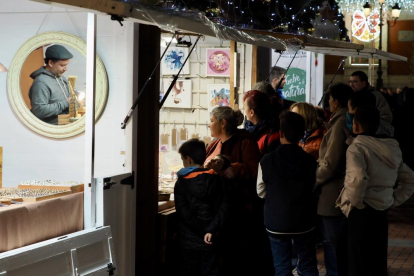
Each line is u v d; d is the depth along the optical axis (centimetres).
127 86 490
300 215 482
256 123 584
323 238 575
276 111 609
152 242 513
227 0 577
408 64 3098
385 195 494
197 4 533
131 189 489
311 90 1034
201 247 491
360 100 536
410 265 671
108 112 496
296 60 991
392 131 554
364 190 483
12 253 349
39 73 520
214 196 494
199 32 447
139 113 506
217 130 548
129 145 488
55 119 519
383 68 3114
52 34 517
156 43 509
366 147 491
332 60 3028
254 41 531
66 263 390
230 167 522
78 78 514
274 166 487
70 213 430
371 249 501
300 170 482
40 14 521
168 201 568
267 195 495
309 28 723
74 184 454
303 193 483
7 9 525
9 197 400
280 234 484
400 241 786
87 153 441
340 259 548
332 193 539
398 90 1546
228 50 795
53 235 414
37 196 407
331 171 534
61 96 518
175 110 805
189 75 804
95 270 414
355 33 2812
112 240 438
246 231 541
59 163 520
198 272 501
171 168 718
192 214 490
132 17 386
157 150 519
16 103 524
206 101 801
